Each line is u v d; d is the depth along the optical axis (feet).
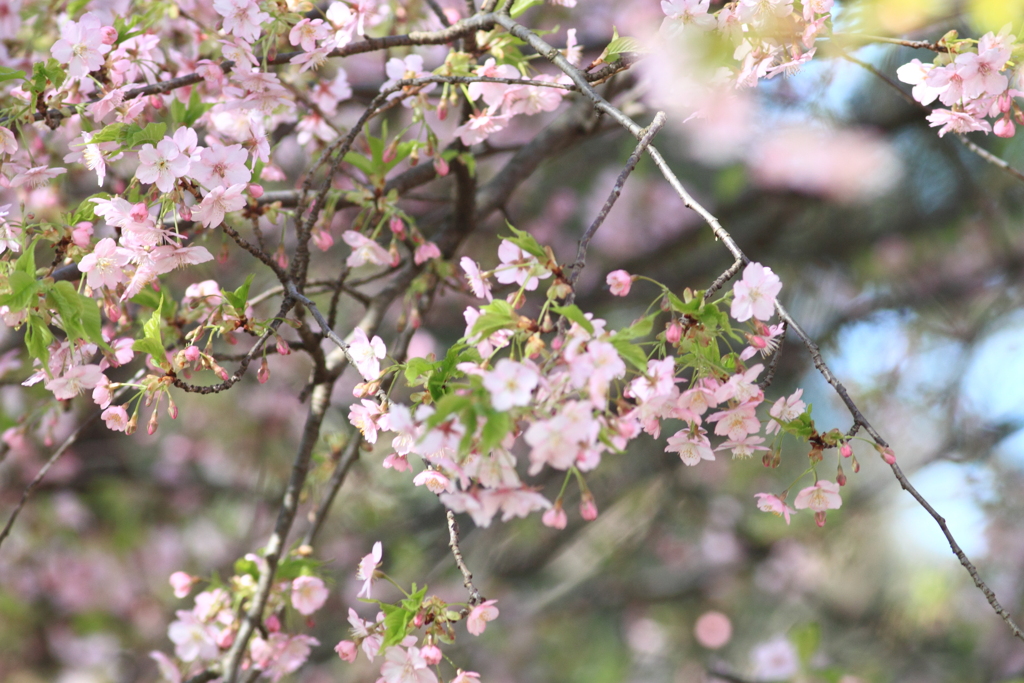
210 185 5.97
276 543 8.20
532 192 17.49
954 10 6.97
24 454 15.06
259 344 6.06
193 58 9.16
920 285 17.30
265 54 7.21
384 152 7.91
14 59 8.87
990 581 16.85
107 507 16.69
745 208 16.60
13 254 6.45
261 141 7.50
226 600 8.27
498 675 18.13
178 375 6.08
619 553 18.78
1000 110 6.27
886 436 17.40
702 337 5.04
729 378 5.05
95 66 6.72
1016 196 15.35
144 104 7.13
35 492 15.69
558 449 4.31
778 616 19.43
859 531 17.39
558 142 10.45
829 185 15.66
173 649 17.08
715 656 19.06
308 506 15.55
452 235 9.98
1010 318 17.01
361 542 16.26
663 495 18.38
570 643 18.86
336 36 7.07
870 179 15.69
